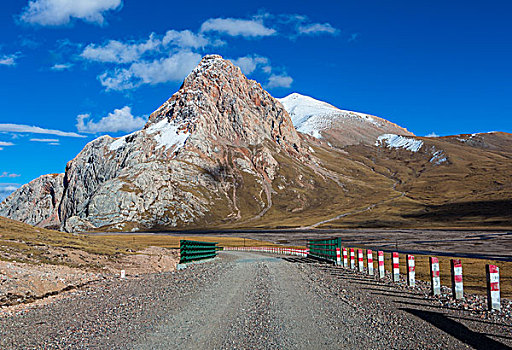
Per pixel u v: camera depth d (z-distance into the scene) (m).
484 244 66.38
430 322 10.55
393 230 142.12
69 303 15.59
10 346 8.95
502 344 8.42
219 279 22.14
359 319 10.93
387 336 9.06
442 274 27.16
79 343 8.91
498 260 34.72
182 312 12.36
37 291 17.91
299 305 13.29
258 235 148.62
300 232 157.38
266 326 10.16
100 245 43.00
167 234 175.62
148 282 22.34
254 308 12.80
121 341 8.96
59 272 23.67
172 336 9.30
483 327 10.00
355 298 14.77
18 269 20.14
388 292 16.41
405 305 13.22
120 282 23.00
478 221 165.50
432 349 8.05
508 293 18.84
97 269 28.00
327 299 14.55
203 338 9.05
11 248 28.28
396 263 20.42
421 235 106.06
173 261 38.19
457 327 9.97
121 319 11.54
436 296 15.17
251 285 19.08
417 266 32.38
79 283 21.62
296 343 8.52
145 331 9.88
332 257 35.16
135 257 35.78
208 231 196.50
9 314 13.51
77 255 31.11
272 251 74.38
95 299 16.27
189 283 20.61
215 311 12.42
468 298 15.02
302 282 20.20
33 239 34.53
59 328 10.73
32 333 10.30
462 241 76.50
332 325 10.22
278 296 15.36
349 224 189.50
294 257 48.56
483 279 24.38
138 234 179.50
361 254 26.64
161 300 14.98
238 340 8.82
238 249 88.56
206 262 41.16
